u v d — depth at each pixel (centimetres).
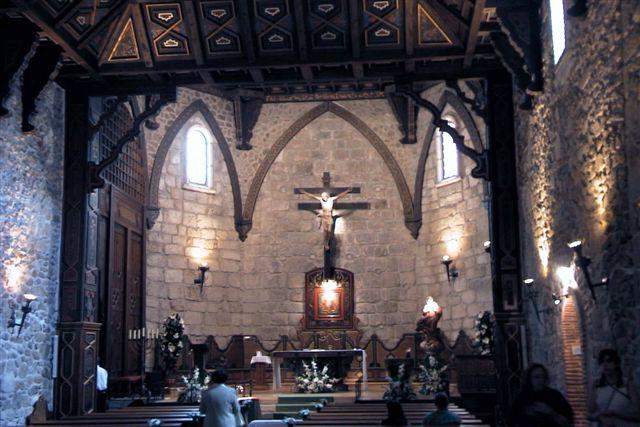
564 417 612
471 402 1434
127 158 1816
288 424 903
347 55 1356
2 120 1189
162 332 1909
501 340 1319
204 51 1361
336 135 2147
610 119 805
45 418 1295
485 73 1402
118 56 1367
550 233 1117
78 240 1399
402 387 1395
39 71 1277
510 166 1366
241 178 2130
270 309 2098
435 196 2011
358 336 2064
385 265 2086
